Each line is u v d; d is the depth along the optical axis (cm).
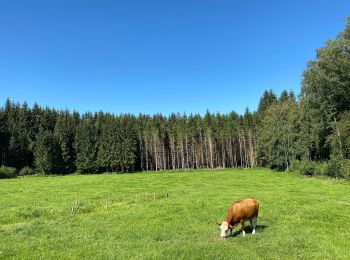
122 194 4744
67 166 14150
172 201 3519
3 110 15512
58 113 17638
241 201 2078
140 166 16312
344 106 7425
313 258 1531
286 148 10131
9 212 3200
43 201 4141
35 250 1784
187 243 1867
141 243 1873
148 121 17488
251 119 16250
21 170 13162
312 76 7119
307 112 7975
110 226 2402
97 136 14900
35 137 15025
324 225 2238
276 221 2422
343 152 6875
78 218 2798
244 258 1536
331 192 4322
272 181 6606
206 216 2647
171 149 16312
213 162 16412
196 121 16575
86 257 1634
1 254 1708
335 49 6794
